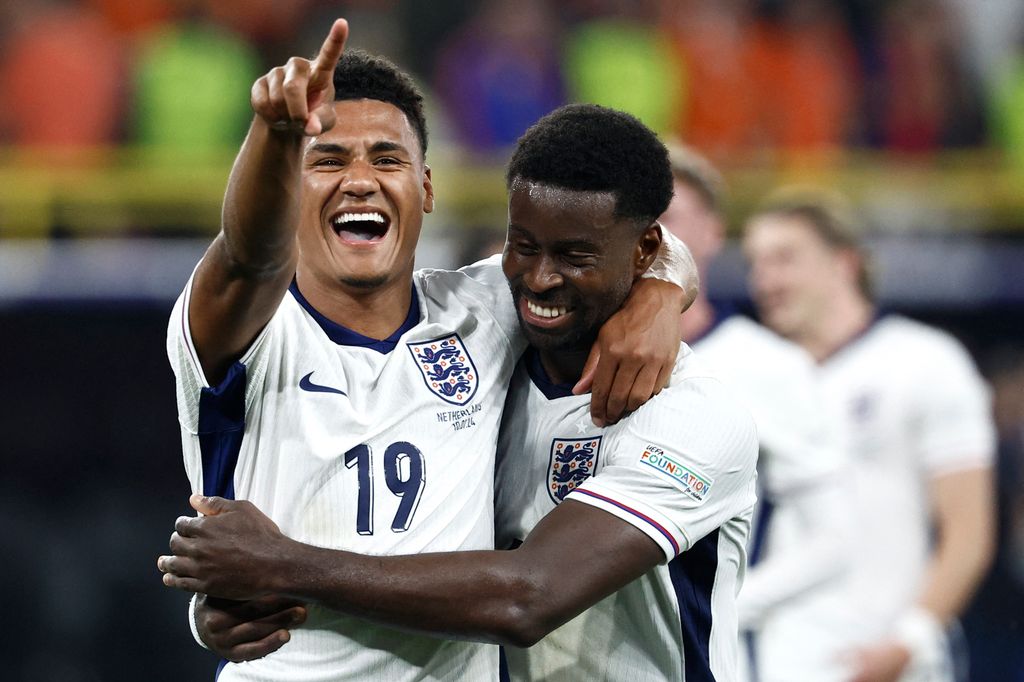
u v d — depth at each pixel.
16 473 29.11
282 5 33.06
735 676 11.53
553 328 10.52
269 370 9.97
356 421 10.02
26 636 28.53
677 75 34.31
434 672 10.15
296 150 8.77
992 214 31.89
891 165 33.72
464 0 33.41
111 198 29.89
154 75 31.36
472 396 10.56
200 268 9.41
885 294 30.39
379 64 10.51
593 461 10.75
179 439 29.53
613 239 10.32
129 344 29.23
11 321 28.83
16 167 30.30
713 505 10.56
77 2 32.00
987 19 35.72
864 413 20.70
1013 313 30.00
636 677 10.94
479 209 31.02
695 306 17.31
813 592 18.97
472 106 32.66
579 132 10.24
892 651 18.84
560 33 34.03
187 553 9.38
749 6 35.25
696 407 10.62
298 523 9.90
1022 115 34.72
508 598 9.61
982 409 20.59
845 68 35.03
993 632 28.88
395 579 9.44
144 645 29.03
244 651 9.55
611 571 10.00
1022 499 29.09
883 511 20.41
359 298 10.45
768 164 32.75
